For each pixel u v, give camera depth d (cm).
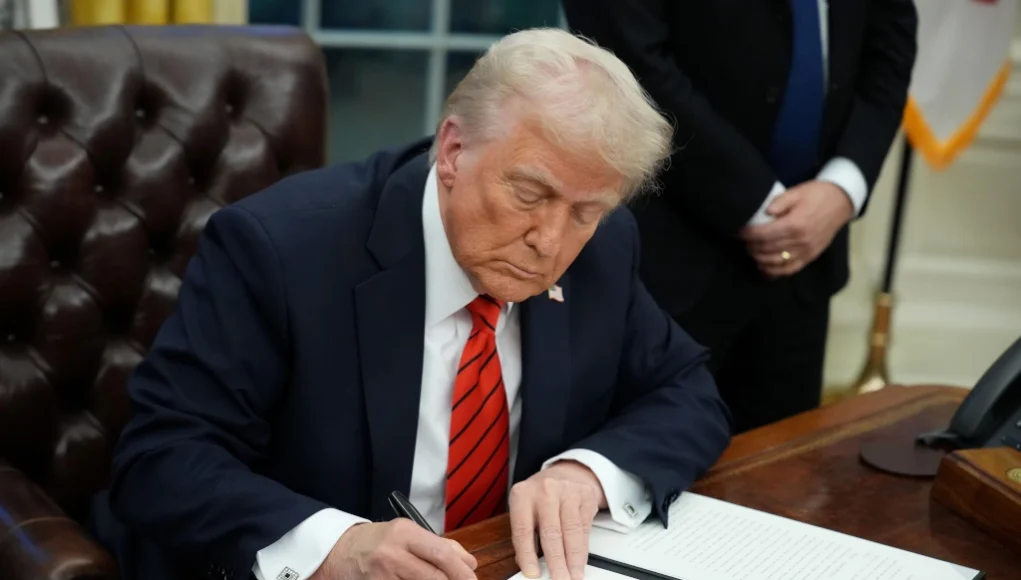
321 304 137
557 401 148
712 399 159
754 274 226
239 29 189
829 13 218
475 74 125
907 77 235
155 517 128
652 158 123
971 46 325
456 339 143
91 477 173
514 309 149
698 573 122
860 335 367
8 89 163
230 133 183
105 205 172
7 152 163
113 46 174
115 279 172
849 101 230
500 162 121
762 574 123
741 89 214
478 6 329
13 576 131
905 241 366
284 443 140
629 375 162
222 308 136
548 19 338
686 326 224
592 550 127
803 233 214
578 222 125
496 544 128
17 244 164
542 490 133
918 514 142
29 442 167
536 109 118
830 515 141
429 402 142
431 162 138
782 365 238
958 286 370
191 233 179
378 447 137
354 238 141
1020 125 356
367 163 153
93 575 131
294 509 124
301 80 190
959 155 352
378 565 115
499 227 123
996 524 136
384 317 138
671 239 221
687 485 142
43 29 171
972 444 160
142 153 175
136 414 135
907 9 232
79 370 171
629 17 207
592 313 154
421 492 143
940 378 375
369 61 321
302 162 190
